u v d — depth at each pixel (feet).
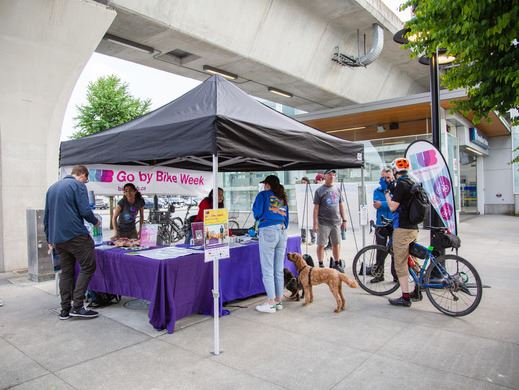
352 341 12.36
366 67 49.96
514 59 13.20
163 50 34.60
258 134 12.88
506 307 15.64
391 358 11.09
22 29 21.66
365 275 18.89
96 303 16.37
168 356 11.41
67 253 14.76
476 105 14.98
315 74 44.57
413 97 43.24
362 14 40.01
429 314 14.92
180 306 13.88
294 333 13.10
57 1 22.00
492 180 73.26
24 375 10.34
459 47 13.67
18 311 15.84
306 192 24.38
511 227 47.14
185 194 23.97
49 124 24.68
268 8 34.94
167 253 14.98
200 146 11.69
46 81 23.72
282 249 15.76
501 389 9.31
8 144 23.41
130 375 10.28
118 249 16.02
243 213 54.39
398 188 15.30
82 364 10.94
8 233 23.70
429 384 9.61
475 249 30.50
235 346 12.07
